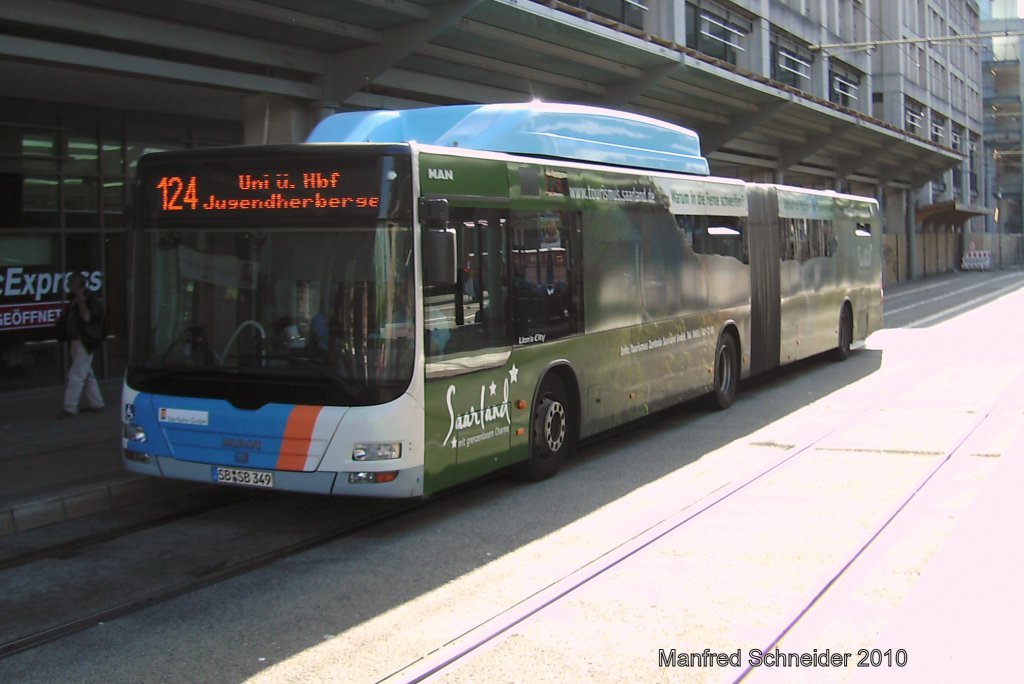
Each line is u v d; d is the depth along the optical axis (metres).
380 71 13.80
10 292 13.03
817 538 6.77
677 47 19.44
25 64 10.84
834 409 12.55
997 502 7.55
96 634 5.29
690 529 7.09
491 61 16.62
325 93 14.09
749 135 29.72
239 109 14.82
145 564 6.58
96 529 7.46
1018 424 11.00
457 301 7.42
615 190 9.88
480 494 8.39
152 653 5.00
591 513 7.66
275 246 7.14
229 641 5.15
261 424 7.03
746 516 7.41
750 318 13.55
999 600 5.39
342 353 6.90
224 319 7.26
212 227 7.33
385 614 5.52
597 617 5.35
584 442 10.77
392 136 8.61
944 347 19.83
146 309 7.55
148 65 11.62
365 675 4.65
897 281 52.22
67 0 10.69
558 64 17.64
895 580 5.86
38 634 5.28
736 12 30.16
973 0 71.38
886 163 45.69
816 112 28.81
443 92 16.81
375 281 6.89
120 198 14.42
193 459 7.29
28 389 13.24
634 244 10.24
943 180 63.44
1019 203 87.31
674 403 11.18
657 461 9.59
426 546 6.89
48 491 7.83
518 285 8.23
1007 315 27.78
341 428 6.83
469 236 7.57
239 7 11.52
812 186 40.59
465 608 5.58
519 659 4.79
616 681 4.51
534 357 8.45
